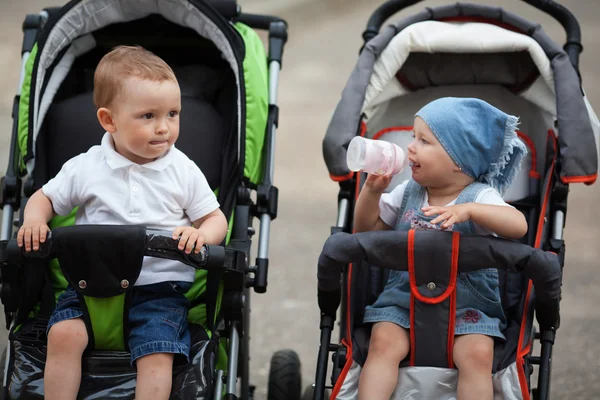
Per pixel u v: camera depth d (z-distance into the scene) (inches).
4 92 793.6
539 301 302.8
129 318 298.7
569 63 362.9
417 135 320.5
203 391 289.4
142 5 371.6
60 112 366.9
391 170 313.3
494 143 318.7
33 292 309.4
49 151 362.0
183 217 323.6
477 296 313.0
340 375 308.5
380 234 296.0
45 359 300.5
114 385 292.2
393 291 324.5
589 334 486.9
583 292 535.8
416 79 389.1
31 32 391.2
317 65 926.4
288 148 757.9
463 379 298.2
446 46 369.7
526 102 388.2
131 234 287.3
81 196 315.9
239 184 352.2
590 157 343.6
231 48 364.5
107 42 391.2
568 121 348.2
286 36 401.7
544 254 292.0
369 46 374.3
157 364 288.4
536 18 950.4
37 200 317.4
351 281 328.8
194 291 337.1
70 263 290.8
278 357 402.0
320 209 658.8
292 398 388.5
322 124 799.7
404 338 311.0
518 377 298.4
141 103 299.7
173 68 395.2
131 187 311.9
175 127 309.7
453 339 304.5
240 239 343.3
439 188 323.6
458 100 320.2
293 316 514.3
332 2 1079.0
